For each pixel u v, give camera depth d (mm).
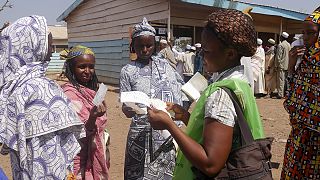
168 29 12609
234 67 1913
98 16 17391
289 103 2812
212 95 1812
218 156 1720
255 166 1776
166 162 3150
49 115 2287
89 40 18500
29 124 2260
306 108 2666
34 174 2262
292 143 2826
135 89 3213
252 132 1878
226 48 1845
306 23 2748
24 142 2240
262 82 12031
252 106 1893
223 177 1778
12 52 2369
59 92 2398
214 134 1738
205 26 1895
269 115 8781
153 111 1930
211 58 1890
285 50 11938
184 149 1795
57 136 2338
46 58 2520
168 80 3291
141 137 3189
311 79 2645
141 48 3244
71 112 2381
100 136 2984
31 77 2344
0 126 2277
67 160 2393
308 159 2715
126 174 3295
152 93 3205
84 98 2967
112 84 16531
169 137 3115
